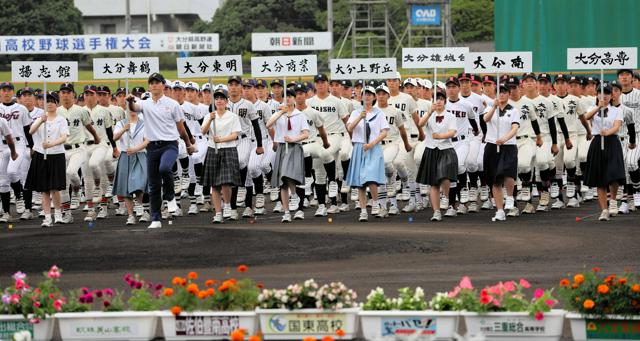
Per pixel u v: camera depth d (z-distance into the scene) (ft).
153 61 92.07
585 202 100.48
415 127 93.76
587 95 100.27
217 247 67.67
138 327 42.70
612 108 80.84
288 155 83.97
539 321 41.63
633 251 65.10
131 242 69.26
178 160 104.01
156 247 67.56
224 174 83.82
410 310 42.32
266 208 100.22
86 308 43.65
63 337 42.80
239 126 83.82
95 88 94.94
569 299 42.14
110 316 42.68
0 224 88.43
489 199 94.73
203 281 56.49
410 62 101.40
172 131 76.02
